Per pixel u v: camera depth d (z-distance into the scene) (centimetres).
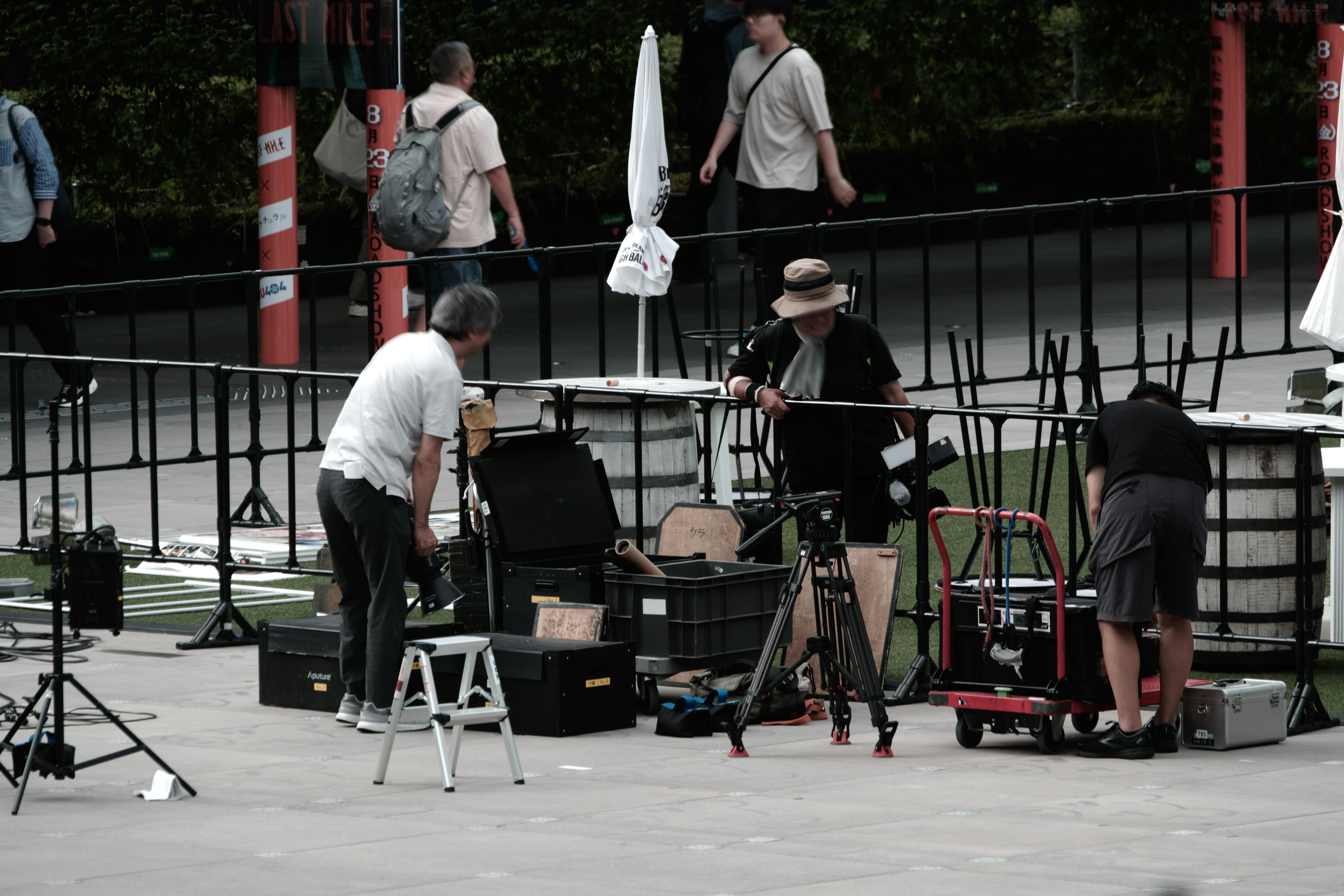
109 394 5575
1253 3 7412
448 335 2541
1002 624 2428
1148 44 8944
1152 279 7881
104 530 3272
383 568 2530
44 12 7200
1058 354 5303
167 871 1830
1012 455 4453
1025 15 8675
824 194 9369
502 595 2750
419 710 2595
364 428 2516
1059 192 10238
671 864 1833
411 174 4559
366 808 2116
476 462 2739
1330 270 3356
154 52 7162
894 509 3012
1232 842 1920
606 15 7875
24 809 2125
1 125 5206
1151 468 2366
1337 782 2234
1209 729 2425
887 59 8481
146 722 2619
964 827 1995
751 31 4969
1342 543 2878
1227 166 7769
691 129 6062
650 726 2611
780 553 3023
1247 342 6025
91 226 7475
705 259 4328
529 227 8538
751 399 3077
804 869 1809
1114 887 1731
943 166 9744
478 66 7769
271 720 2642
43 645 3161
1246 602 2852
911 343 6200
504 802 2142
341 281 8094
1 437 4875
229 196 7581
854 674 2545
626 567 2720
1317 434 2572
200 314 7531
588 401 3234
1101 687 2405
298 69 5644
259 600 3488
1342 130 3366
